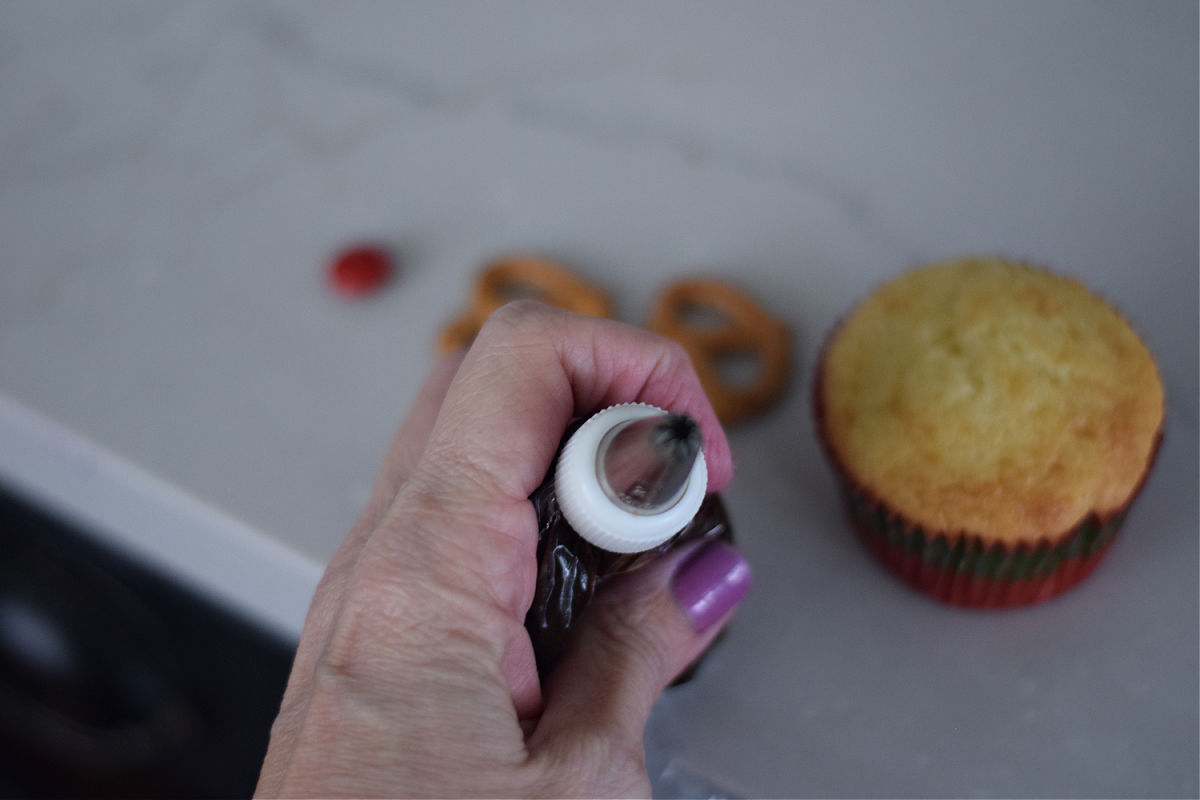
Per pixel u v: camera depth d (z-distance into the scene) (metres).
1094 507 0.32
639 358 0.31
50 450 0.41
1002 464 0.32
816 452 0.37
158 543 0.41
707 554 0.31
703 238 0.42
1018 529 0.32
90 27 0.50
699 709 0.34
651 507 0.27
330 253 0.43
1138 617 0.34
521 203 0.43
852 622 0.35
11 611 0.43
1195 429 0.36
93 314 0.43
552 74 0.46
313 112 0.46
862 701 0.34
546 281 0.41
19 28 0.51
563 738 0.28
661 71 0.45
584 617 0.30
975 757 0.33
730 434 0.38
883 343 0.34
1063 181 0.41
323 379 0.41
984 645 0.34
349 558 0.31
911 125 0.43
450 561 0.28
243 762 0.47
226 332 0.42
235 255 0.44
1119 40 0.43
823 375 0.35
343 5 0.49
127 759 0.47
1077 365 0.32
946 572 0.34
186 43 0.49
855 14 0.45
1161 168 0.41
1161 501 0.36
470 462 0.29
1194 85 0.42
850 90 0.44
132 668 0.44
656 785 0.34
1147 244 0.39
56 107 0.48
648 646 0.30
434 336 0.41
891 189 0.42
